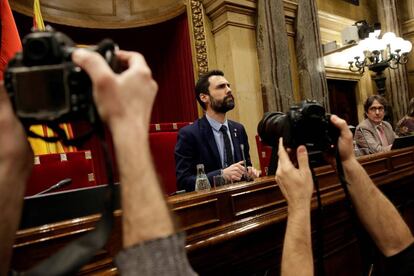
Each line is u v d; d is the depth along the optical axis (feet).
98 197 2.89
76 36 12.85
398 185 6.28
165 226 1.18
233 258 3.39
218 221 3.35
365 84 18.04
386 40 14.87
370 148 9.89
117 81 1.19
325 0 16.76
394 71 17.52
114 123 1.18
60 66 1.24
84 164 5.18
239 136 7.63
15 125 1.41
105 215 1.21
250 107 11.59
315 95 13.14
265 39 11.70
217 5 11.46
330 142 2.58
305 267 2.11
